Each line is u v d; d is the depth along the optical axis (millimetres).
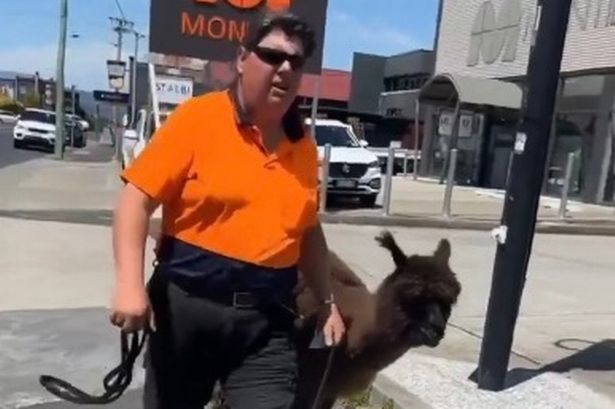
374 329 3650
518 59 26953
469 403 5414
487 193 24938
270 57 2684
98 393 5379
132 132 26938
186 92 15297
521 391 5734
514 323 5715
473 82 25141
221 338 2799
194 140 2697
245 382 2857
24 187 18641
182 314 2777
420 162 34188
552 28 5414
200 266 2738
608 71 22781
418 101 28625
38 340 6520
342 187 17672
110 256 10203
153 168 2654
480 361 5766
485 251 12844
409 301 3582
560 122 24875
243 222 2725
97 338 6656
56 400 5238
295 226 2822
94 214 13773
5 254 9945
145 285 2805
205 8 13695
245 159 2734
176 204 2756
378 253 11883
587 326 8000
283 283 2838
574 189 24000
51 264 9523
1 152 38219
